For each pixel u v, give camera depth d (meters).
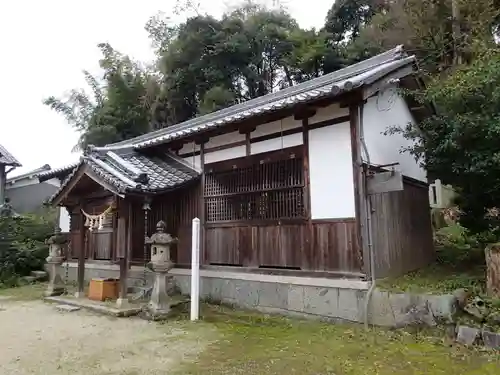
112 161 8.94
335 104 6.82
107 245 11.36
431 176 7.62
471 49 11.76
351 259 6.41
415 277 6.97
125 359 4.99
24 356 5.16
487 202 7.12
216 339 5.85
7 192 22.94
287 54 23.55
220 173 8.66
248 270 7.85
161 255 7.46
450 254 9.02
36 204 22.73
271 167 7.73
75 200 9.38
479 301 5.45
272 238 7.54
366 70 8.06
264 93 24.11
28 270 13.67
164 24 25.75
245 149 8.19
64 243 10.39
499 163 5.88
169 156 9.95
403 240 7.59
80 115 22.25
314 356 4.93
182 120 21.92
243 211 8.12
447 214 11.12
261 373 4.42
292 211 7.32
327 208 6.79
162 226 7.69
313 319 6.75
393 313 5.90
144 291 9.02
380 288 6.12
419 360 4.66
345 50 21.11
